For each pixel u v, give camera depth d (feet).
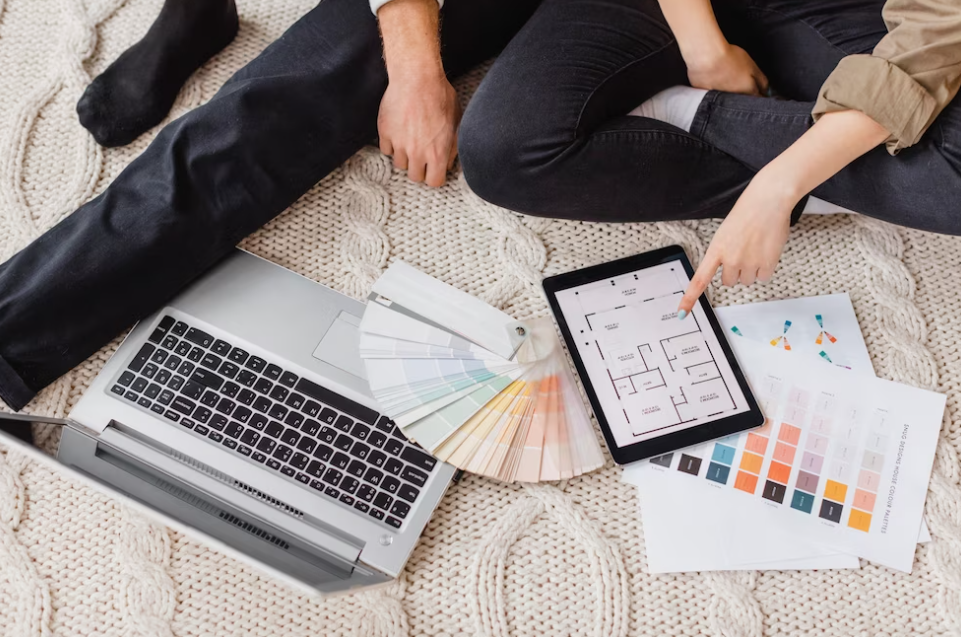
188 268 3.36
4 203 3.61
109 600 3.14
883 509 3.27
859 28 3.28
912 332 3.54
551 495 3.28
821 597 3.20
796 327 3.49
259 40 3.97
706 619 3.18
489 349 3.32
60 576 3.15
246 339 3.32
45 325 3.22
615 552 3.22
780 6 3.38
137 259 3.26
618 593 3.19
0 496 3.20
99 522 3.21
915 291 3.60
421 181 3.71
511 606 3.17
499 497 3.28
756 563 3.20
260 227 3.58
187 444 3.14
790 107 3.20
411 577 3.17
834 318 3.52
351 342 3.36
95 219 3.29
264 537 2.98
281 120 3.38
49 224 3.60
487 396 3.25
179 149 3.33
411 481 3.17
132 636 3.10
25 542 3.18
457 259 3.62
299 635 3.12
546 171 3.26
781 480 3.29
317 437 3.19
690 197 3.42
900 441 3.36
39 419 2.95
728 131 3.34
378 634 3.13
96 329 3.30
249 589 3.17
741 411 3.33
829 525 3.25
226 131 3.33
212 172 3.33
